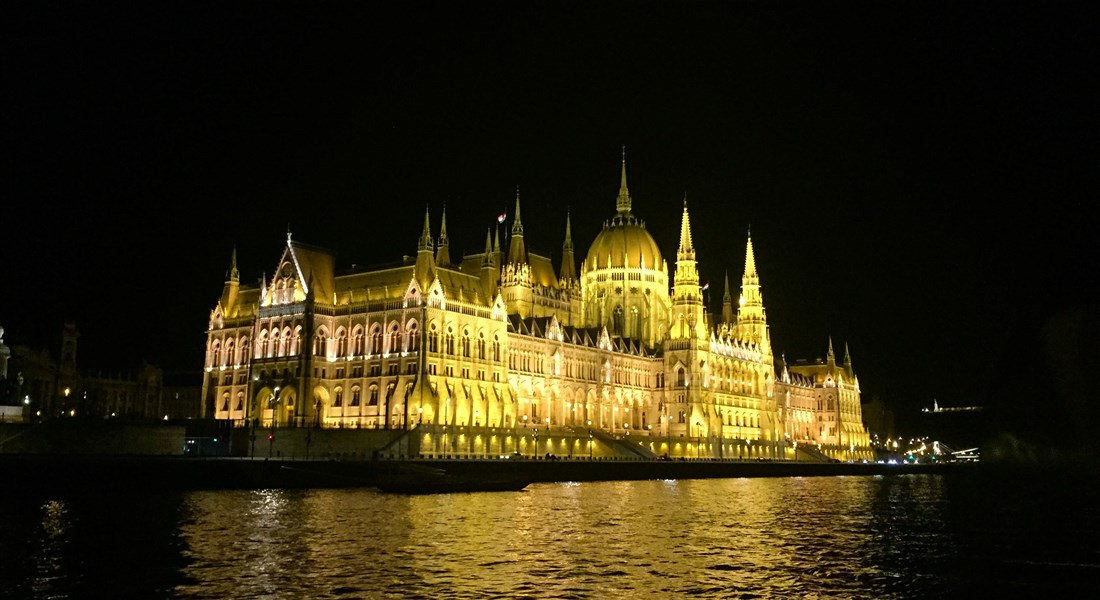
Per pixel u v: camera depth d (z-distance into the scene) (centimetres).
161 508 9338
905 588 5834
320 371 18138
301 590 5534
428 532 7919
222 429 14512
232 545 7031
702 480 18062
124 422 13075
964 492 14200
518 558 6688
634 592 5612
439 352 17375
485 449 17062
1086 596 5622
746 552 7181
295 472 12294
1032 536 8038
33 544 6969
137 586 5603
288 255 18675
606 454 19925
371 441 15350
